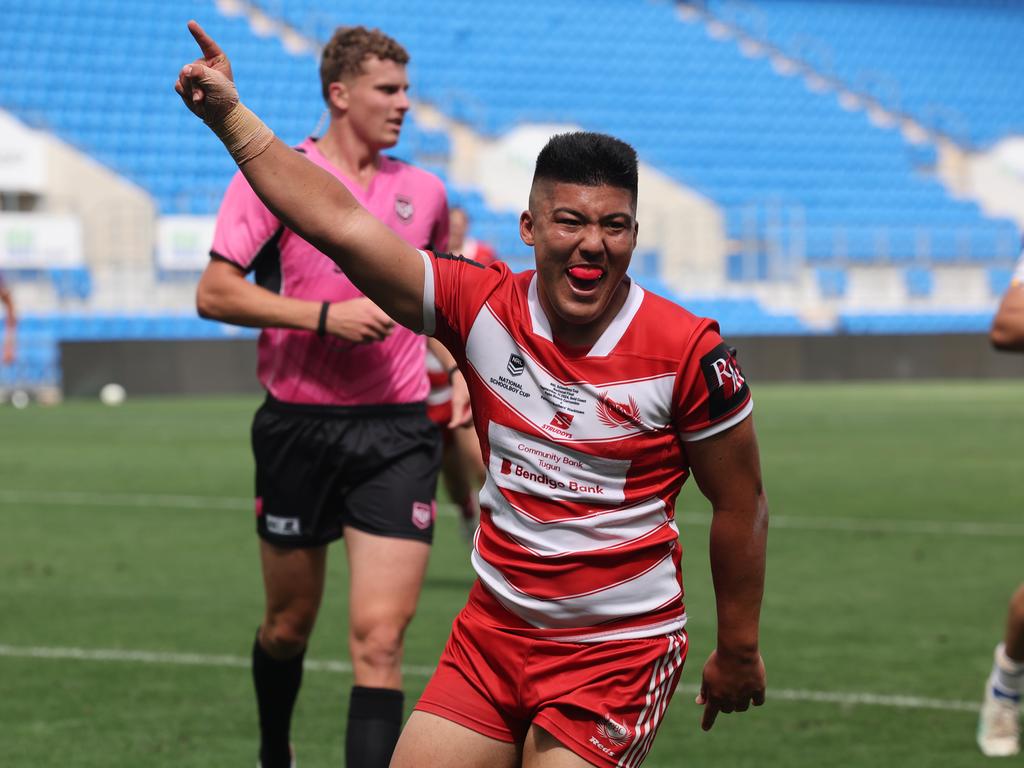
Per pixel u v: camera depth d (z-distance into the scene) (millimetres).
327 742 17672
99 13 110875
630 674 10219
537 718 10164
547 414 9992
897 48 138250
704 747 17438
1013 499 42875
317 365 15438
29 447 57281
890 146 128125
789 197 120375
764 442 60844
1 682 20672
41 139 90562
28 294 90125
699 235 106750
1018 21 144250
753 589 10469
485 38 123688
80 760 16766
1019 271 14898
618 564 10164
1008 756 17047
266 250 15773
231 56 112438
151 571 30312
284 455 15547
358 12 120312
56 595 27516
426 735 10406
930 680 20891
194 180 101938
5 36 107312
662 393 9820
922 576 30000
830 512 40062
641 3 132125
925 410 79000
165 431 64438
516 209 108500
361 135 16094
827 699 19797
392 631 14547
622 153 9570
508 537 10328
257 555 32469
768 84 129500
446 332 10367
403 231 16297
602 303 9711
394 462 15359
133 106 105688
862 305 112375
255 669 16172
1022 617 16469
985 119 134500
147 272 92000
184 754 17094
